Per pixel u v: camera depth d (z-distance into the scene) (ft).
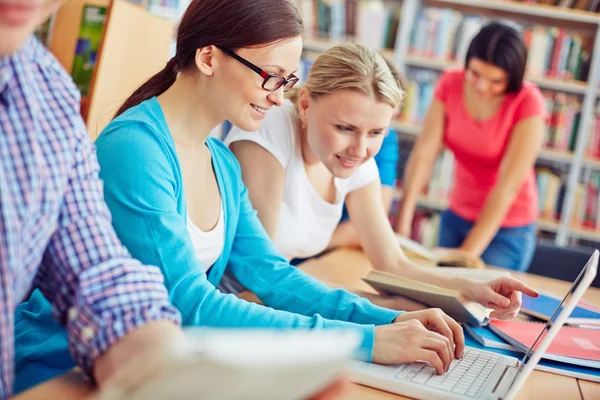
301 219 5.67
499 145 8.83
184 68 4.07
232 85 3.93
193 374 1.71
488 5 12.03
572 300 3.16
